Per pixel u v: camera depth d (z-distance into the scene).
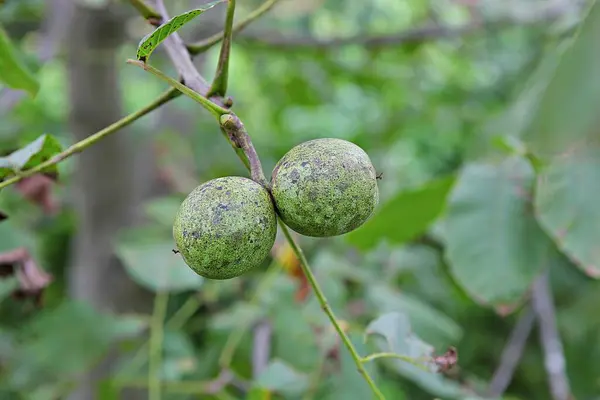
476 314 1.12
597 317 1.04
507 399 0.72
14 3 0.84
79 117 0.93
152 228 0.85
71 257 1.14
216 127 1.30
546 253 0.65
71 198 1.12
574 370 1.05
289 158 0.47
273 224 0.47
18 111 1.11
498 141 0.64
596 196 0.61
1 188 0.48
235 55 1.45
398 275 1.01
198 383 0.72
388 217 0.73
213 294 0.89
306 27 1.25
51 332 0.73
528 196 0.66
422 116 1.37
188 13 0.43
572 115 0.49
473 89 1.40
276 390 0.64
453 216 0.67
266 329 0.75
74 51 0.90
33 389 0.80
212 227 0.45
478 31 1.05
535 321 1.10
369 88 1.38
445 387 0.68
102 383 0.73
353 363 0.65
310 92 1.36
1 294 0.67
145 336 0.85
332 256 0.80
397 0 1.47
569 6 0.81
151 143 1.01
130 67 1.35
